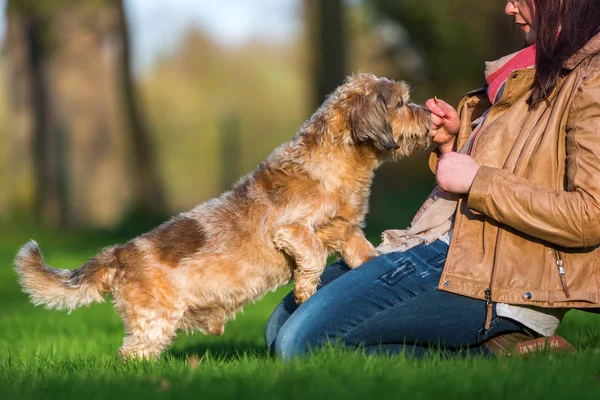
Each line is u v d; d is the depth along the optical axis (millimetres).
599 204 6758
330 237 9086
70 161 47406
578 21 7152
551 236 6938
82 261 24297
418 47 56625
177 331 9609
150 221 42969
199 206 9336
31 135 49750
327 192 8836
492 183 7059
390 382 6371
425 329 7738
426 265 7805
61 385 7000
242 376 7000
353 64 57125
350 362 7059
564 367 6781
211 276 8859
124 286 8906
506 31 51156
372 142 8930
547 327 7473
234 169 85062
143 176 44594
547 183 7191
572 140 7008
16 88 50750
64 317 16328
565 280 7078
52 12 43000
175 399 6309
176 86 87312
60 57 45500
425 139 9289
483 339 7707
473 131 8039
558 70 7191
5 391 6840
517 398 5934
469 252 7434
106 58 45875
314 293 8172
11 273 25594
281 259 8969
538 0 7359
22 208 50906
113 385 6852
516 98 7598
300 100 89250
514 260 7227
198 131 88125
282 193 8906
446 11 53438
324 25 35625
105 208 48438
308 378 6613
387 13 55125
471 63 54969
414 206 50031
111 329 13984
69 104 46281
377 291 7805
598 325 11781
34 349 11266
